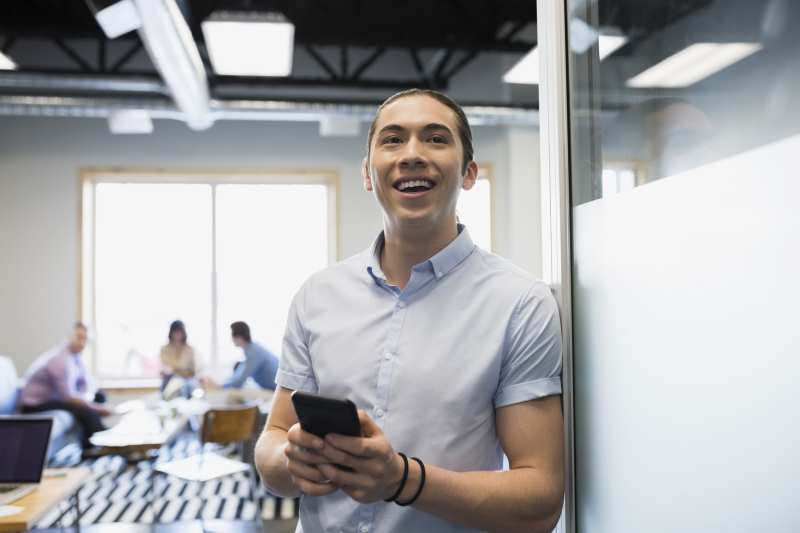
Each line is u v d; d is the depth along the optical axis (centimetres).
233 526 409
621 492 95
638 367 90
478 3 600
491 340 114
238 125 741
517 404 111
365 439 90
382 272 127
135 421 471
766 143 62
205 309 746
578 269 112
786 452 61
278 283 755
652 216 86
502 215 689
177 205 748
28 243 710
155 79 557
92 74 546
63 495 257
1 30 556
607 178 100
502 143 690
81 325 605
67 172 718
